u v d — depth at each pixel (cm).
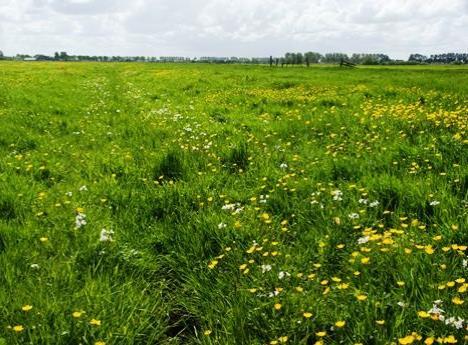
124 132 1084
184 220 546
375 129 949
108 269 440
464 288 333
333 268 430
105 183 685
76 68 5772
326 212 532
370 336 320
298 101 1579
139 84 2773
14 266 428
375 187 584
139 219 565
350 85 2316
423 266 388
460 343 304
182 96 1942
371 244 441
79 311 360
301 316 353
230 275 430
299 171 699
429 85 2192
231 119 1238
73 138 1066
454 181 575
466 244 431
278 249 459
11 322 351
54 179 736
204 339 359
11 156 876
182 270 453
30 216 558
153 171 751
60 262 439
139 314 380
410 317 335
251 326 357
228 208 556
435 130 874
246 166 757
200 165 772
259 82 2669
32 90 2138
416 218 508
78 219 517
